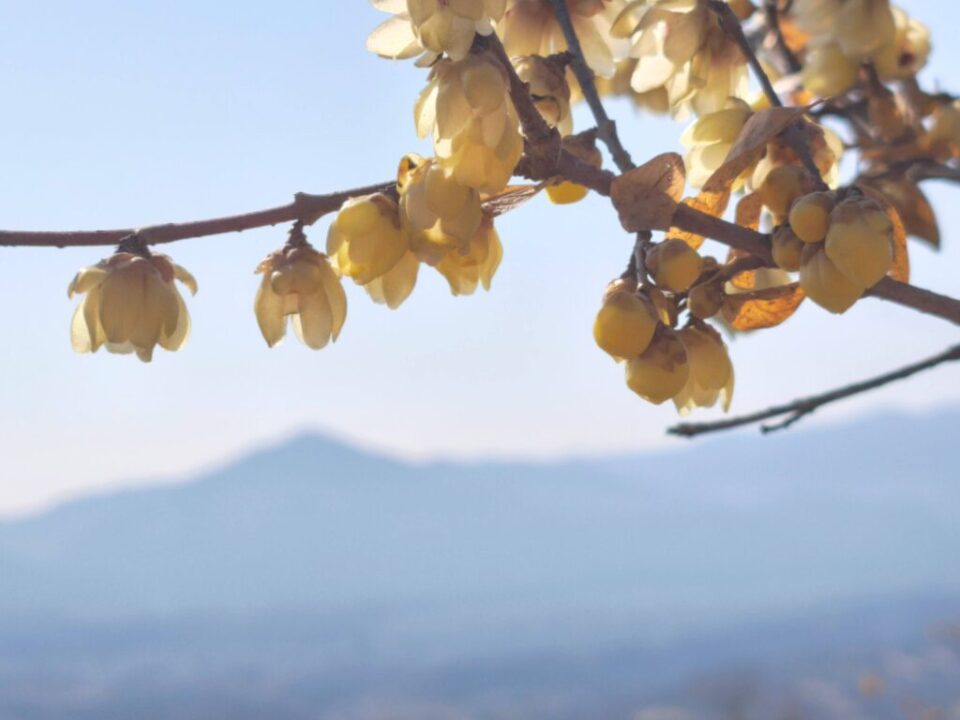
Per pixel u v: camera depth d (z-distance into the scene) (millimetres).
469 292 1708
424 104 1588
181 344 1787
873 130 2328
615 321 1590
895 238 1804
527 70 2008
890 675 155500
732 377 1785
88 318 1720
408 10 1536
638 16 2199
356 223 1570
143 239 1661
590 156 1925
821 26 2389
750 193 1861
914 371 2049
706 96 2209
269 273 1735
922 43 2367
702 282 1727
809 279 1571
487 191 1522
